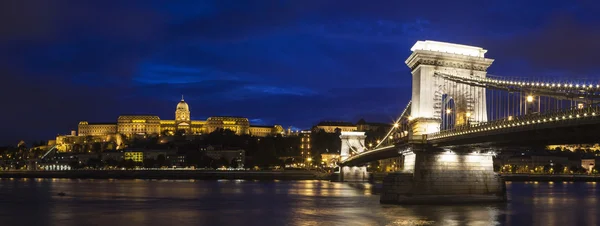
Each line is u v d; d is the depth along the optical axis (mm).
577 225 69000
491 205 86500
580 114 52094
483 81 75938
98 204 102312
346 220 74438
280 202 105125
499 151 88625
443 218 72750
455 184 87125
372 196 121000
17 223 74938
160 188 162250
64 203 104688
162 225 72125
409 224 68188
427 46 91750
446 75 86875
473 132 70688
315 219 76438
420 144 85250
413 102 93062
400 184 87875
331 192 137375
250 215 82438
